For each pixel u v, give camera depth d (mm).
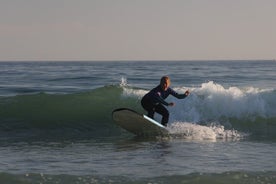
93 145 22375
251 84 65625
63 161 18297
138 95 33750
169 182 14703
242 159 18797
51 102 31266
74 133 26453
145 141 23562
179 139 24172
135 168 16953
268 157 19250
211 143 22906
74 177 15180
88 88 58656
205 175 15344
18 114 29109
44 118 28797
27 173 15438
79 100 31906
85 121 28844
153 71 136875
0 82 72688
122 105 32062
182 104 30703
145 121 24391
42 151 20672
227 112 30250
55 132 26703
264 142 23312
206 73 115625
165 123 25172
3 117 28609
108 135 25625
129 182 14695
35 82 72875
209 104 30609
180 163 17922
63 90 55281
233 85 64000
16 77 91188
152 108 25000
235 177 15211
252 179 15070
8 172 16141
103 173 16047
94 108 30984
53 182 14617
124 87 35375
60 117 29141
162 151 20609
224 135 25594
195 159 18766
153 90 24969
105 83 69375
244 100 30547
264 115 30062
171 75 100938
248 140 23953
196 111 30312
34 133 26250
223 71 135000
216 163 17969
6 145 22328
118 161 18297
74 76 94500
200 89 32688
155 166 17328
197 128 26156
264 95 31781
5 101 31203
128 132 26625
